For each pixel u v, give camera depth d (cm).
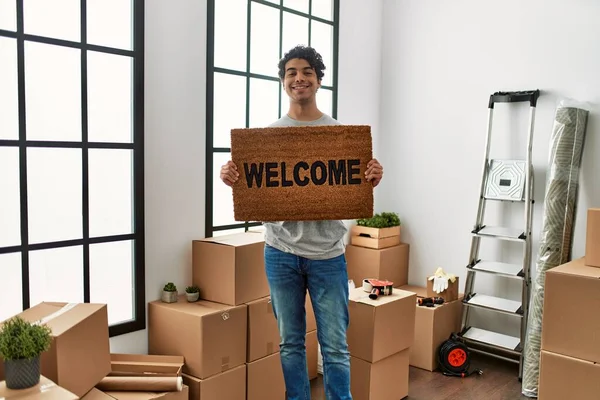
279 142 232
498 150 379
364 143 230
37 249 247
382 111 436
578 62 344
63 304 231
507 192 365
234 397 284
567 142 331
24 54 238
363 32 416
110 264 276
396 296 314
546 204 335
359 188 232
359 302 300
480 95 385
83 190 262
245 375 291
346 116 407
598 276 266
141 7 274
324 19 384
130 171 281
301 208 232
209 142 314
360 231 410
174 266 300
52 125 249
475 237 379
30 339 174
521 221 371
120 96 274
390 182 434
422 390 330
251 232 328
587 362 269
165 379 244
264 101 349
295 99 240
